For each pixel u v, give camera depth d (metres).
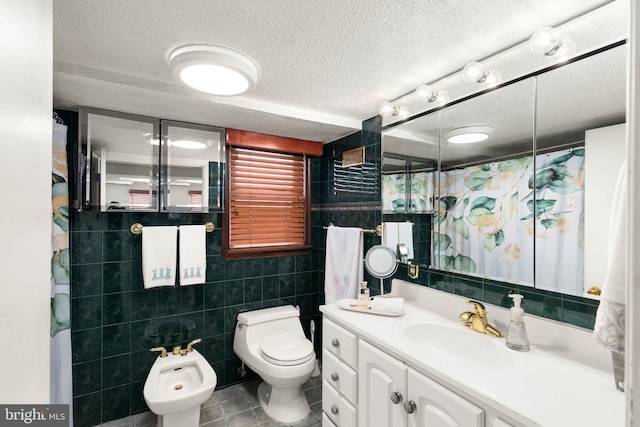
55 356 1.48
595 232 1.03
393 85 1.59
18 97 0.31
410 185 1.76
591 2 0.97
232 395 2.19
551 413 0.76
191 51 1.19
